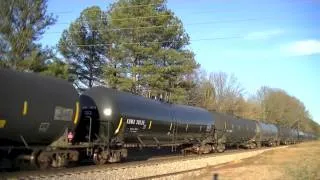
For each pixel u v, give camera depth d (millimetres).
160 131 33281
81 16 64312
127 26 60125
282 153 52969
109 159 27281
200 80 90500
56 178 18719
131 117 28859
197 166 33031
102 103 27297
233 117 51625
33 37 44375
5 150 20375
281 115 151875
